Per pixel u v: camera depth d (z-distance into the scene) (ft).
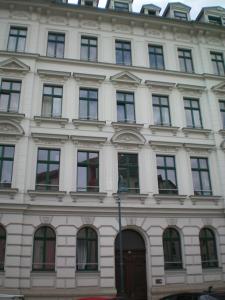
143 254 60.39
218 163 68.54
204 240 63.62
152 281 57.67
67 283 54.29
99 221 58.80
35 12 71.26
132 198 61.52
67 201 58.80
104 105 67.31
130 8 81.00
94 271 56.13
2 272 52.08
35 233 56.59
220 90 75.05
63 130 63.26
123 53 74.43
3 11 69.87
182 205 63.57
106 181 61.67
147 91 70.90
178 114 70.79
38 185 59.11
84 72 69.10
